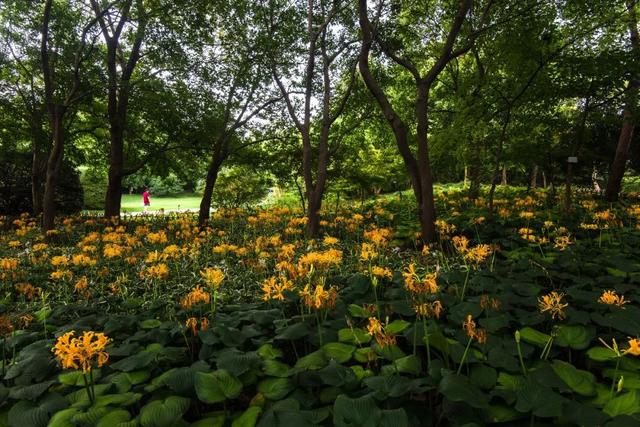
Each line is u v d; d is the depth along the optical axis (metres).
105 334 3.75
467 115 9.09
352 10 10.88
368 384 2.54
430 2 12.60
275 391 2.66
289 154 13.76
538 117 9.95
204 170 17.03
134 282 6.21
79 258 5.81
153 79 12.05
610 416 2.16
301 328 3.26
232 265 7.07
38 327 4.33
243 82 11.89
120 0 10.40
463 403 2.40
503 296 3.99
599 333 3.43
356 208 12.88
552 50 8.54
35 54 11.82
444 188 21.84
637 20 9.31
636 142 15.34
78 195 18.42
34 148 14.34
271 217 10.01
